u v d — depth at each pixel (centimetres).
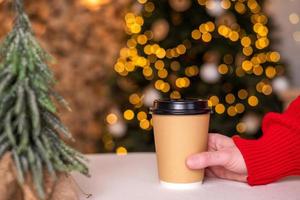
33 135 53
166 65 226
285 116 78
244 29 229
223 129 217
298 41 309
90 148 313
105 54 322
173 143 66
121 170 78
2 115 52
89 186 67
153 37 229
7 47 53
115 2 323
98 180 71
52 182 53
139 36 229
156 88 226
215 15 227
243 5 228
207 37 224
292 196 64
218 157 69
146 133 228
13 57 53
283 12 310
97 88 320
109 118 283
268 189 68
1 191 49
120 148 227
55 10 325
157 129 68
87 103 318
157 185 68
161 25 230
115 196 62
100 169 79
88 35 325
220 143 77
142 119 230
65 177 56
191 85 227
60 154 55
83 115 317
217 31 225
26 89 52
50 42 323
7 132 51
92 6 325
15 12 54
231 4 227
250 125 223
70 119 314
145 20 230
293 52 309
